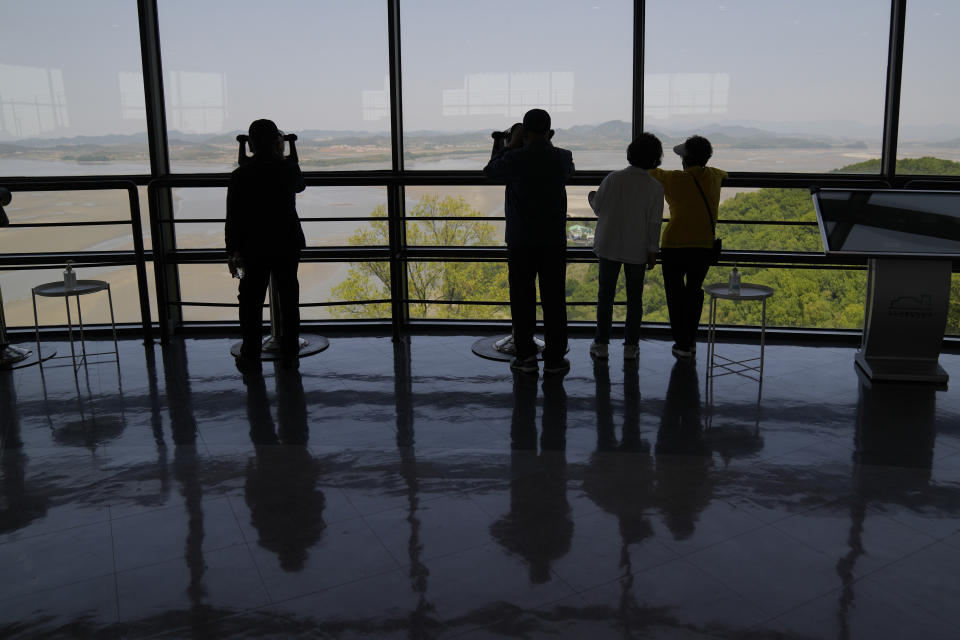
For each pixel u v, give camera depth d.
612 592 2.14
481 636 1.94
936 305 4.14
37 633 1.98
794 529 2.52
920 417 3.62
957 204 4.30
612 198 4.30
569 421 3.58
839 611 2.05
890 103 4.84
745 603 2.09
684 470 3.01
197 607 2.09
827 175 4.89
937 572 2.25
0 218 4.59
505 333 5.31
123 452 3.25
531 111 4.05
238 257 4.24
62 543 2.47
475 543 2.44
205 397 3.99
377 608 2.07
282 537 2.49
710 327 4.25
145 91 5.04
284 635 1.96
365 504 2.73
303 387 4.14
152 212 4.90
